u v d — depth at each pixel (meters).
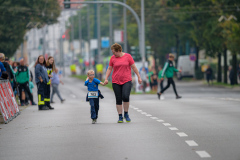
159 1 163.75
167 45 173.00
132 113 41.12
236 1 104.69
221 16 109.50
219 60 135.75
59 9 119.00
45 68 48.72
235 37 108.50
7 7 110.44
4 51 112.62
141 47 97.62
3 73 41.56
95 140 26.00
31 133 29.92
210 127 30.59
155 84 93.75
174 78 181.12
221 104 49.88
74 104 58.97
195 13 122.50
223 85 121.50
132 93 89.50
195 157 20.73
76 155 21.77
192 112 41.09
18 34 112.56
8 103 38.97
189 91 102.25
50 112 45.25
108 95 91.00
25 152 23.14
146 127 30.97
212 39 120.19
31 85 58.06
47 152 22.84
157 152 22.05
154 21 165.25
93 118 33.72
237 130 29.03
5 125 35.09
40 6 114.38
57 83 64.25
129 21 170.62
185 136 26.86
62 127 32.31
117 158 20.80
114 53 32.97
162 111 42.62
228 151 22.09
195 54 161.38
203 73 160.25
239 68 127.94
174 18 158.00
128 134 27.91
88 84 34.00
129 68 33.34
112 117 38.22
